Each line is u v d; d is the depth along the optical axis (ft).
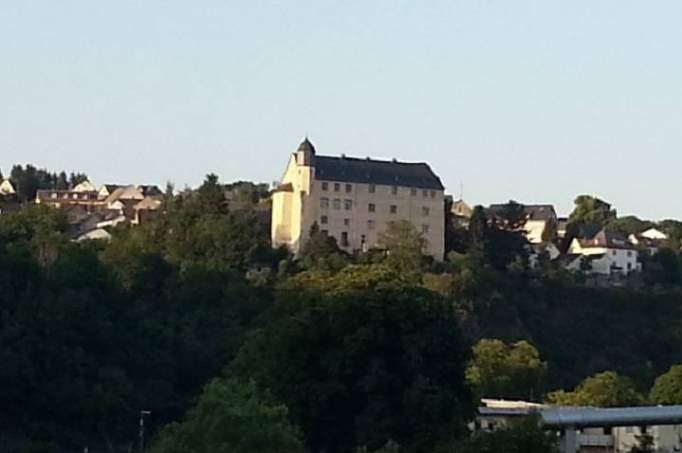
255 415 482.69
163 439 505.66
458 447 462.19
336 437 583.99
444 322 605.31
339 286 639.35
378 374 578.66
